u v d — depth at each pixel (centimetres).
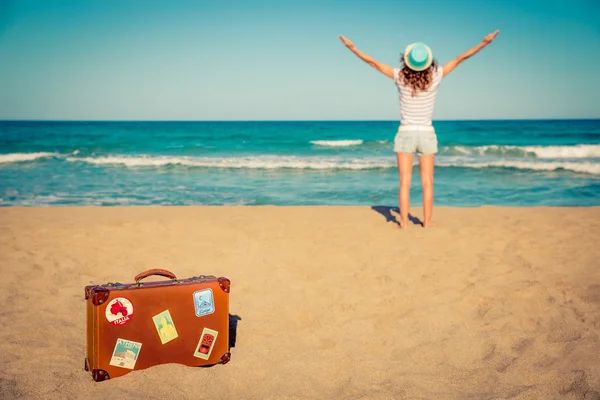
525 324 424
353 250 656
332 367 355
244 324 436
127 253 652
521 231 744
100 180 1772
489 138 3409
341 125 5891
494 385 326
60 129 4497
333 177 1866
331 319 445
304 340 401
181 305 336
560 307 453
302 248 672
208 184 1706
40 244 688
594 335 390
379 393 316
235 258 633
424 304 473
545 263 585
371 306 473
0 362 348
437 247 661
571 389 316
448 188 1590
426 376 340
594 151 2386
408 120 737
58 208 987
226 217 882
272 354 374
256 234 751
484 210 941
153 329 330
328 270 581
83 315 448
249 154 2691
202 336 344
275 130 4484
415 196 1449
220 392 317
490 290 500
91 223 823
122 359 323
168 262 617
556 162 2045
